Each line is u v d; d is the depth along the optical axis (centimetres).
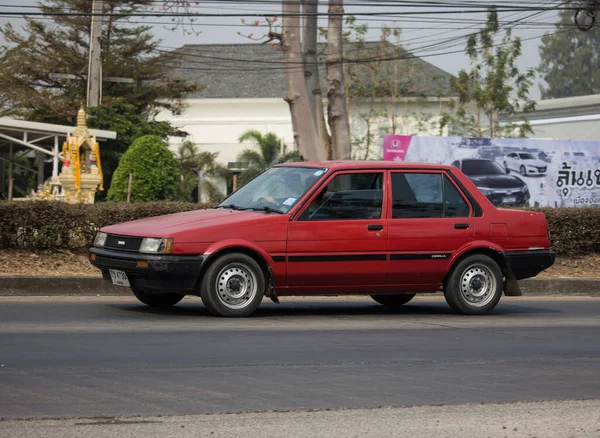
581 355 1138
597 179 3378
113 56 6350
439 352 1132
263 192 1473
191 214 1452
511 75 4778
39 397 828
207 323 1323
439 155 3198
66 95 6281
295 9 3008
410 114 6288
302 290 1414
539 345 1213
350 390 891
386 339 1230
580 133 5234
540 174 3306
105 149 5325
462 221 1506
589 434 752
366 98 6025
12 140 4347
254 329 1280
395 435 732
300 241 1395
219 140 7531
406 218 1468
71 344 1113
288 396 858
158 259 1321
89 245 1938
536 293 2039
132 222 1450
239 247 1368
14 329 1227
